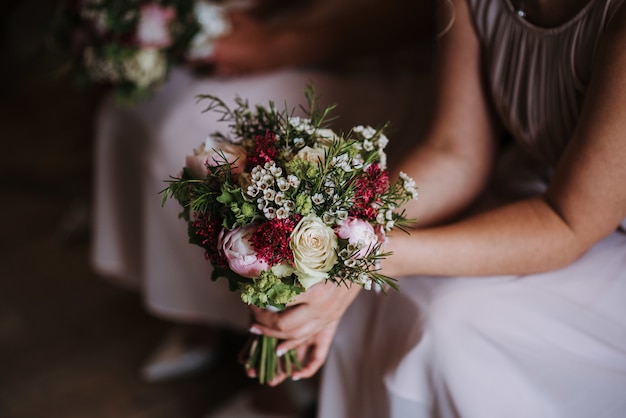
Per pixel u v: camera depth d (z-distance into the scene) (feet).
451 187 4.08
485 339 3.48
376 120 5.74
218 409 6.02
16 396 6.47
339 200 3.00
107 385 6.64
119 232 6.61
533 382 3.50
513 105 3.94
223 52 6.04
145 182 5.85
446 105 4.14
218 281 5.63
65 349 7.12
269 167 2.97
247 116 3.60
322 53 6.08
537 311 3.55
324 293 3.40
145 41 5.50
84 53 5.78
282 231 2.87
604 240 3.96
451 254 3.53
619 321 3.56
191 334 6.75
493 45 3.91
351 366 4.08
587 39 3.39
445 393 3.49
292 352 3.82
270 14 7.27
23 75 13.73
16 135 11.99
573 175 3.40
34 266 8.53
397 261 3.50
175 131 5.69
